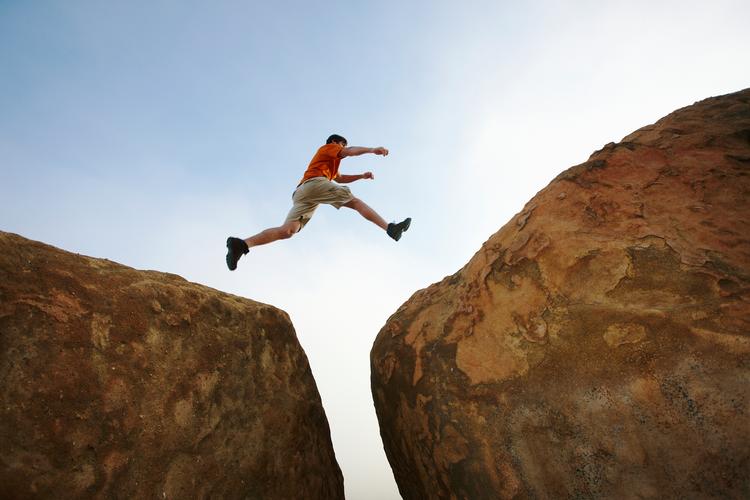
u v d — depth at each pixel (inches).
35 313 78.2
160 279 104.9
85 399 78.3
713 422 66.2
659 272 79.1
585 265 86.0
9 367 72.8
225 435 96.8
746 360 66.6
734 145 92.1
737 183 84.8
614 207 90.6
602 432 74.3
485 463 85.1
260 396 108.0
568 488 75.7
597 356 78.2
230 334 107.9
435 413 95.2
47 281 82.8
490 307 95.8
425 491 104.4
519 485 80.4
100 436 78.2
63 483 72.2
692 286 75.4
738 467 63.4
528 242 95.4
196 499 87.2
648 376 72.4
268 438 105.0
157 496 81.8
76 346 80.4
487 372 90.6
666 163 93.9
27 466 69.9
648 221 85.7
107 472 77.2
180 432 89.2
